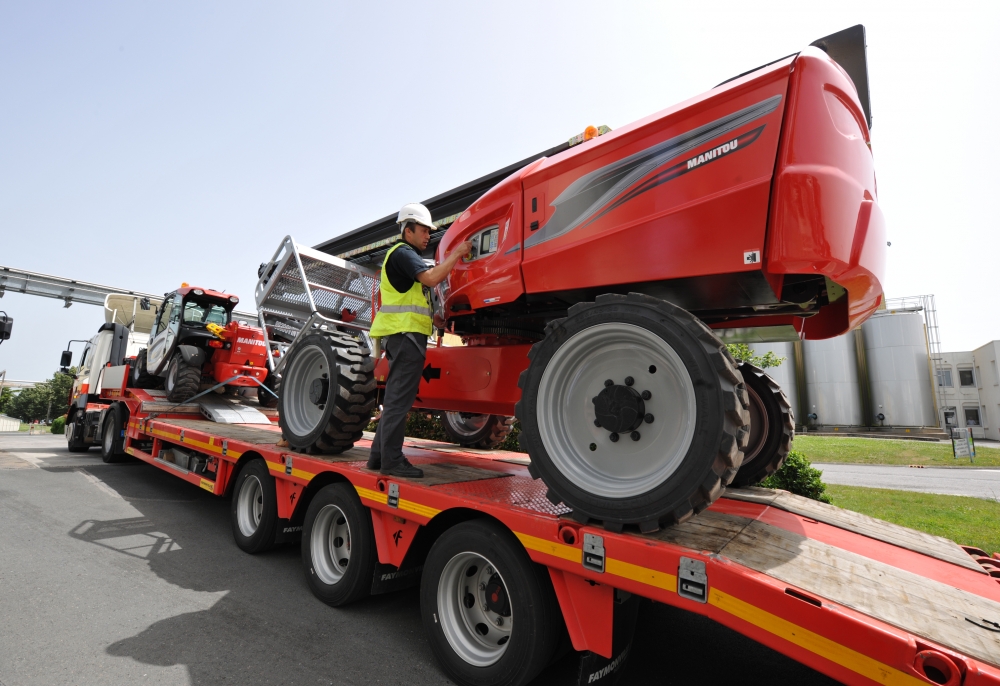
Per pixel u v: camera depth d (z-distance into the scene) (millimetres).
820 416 33031
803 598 1585
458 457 4281
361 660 2686
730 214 2059
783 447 3383
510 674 2254
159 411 7023
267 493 4090
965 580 2107
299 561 4176
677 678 2643
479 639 2557
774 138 1995
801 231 1898
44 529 4777
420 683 2496
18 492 6277
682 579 1801
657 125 2318
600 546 2010
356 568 3125
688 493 1841
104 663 2547
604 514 2043
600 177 2506
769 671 2727
